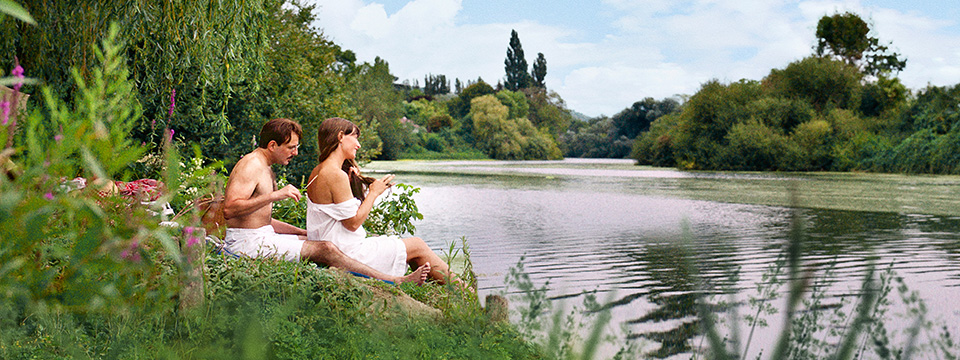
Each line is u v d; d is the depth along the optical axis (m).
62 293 1.34
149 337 2.27
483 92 119.94
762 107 44.56
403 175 35.81
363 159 14.24
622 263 7.77
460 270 5.96
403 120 91.19
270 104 14.93
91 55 6.83
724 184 26.66
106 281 1.48
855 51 55.66
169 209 2.51
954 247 8.97
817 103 47.22
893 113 43.16
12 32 6.66
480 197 19.78
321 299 3.17
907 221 12.64
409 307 3.49
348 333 2.88
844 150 39.84
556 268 7.49
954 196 19.25
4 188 1.22
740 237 10.10
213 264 3.23
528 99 121.31
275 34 15.77
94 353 2.19
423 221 13.01
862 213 14.32
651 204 17.12
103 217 1.33
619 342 2.73
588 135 106.88
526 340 2.70
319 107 16.34
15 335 2.18
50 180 1.29
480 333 3.05
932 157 35.06
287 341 2.61
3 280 1.24
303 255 3.99
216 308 2.73
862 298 0.92
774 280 2.54
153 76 7.82
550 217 13.80
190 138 12.74
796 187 0.72
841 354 0.90
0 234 1.18
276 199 3.87
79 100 1.49
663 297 5.53
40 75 6.72
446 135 96.12
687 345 3.68
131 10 7.14
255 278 3.24
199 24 7.82
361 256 4.14
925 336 2.87
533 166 55.50
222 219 3.82
